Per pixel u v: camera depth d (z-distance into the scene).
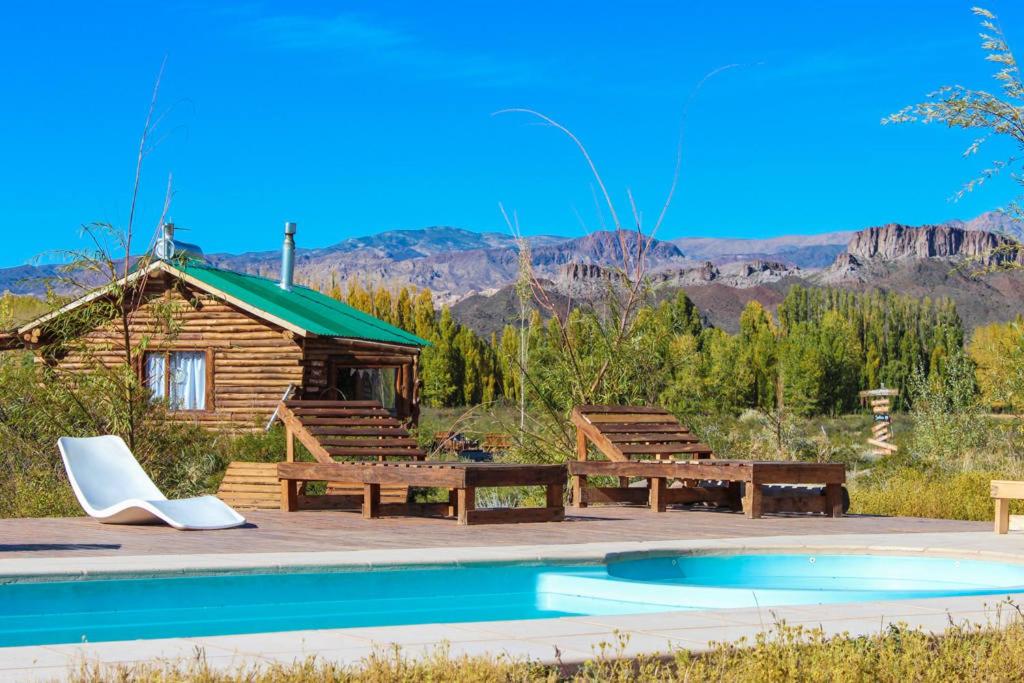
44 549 8.97
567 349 17.00
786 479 12.90
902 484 17.28
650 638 5.35
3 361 16.52
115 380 16.06
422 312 50.78
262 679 4.28
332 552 8.65
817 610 6.30
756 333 70.12
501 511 11.90
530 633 5.50
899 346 72.50
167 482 16.20
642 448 14.37
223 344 24.06
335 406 14.50
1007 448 20.73
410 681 4.37
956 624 5.64
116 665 4.57
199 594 7.73
